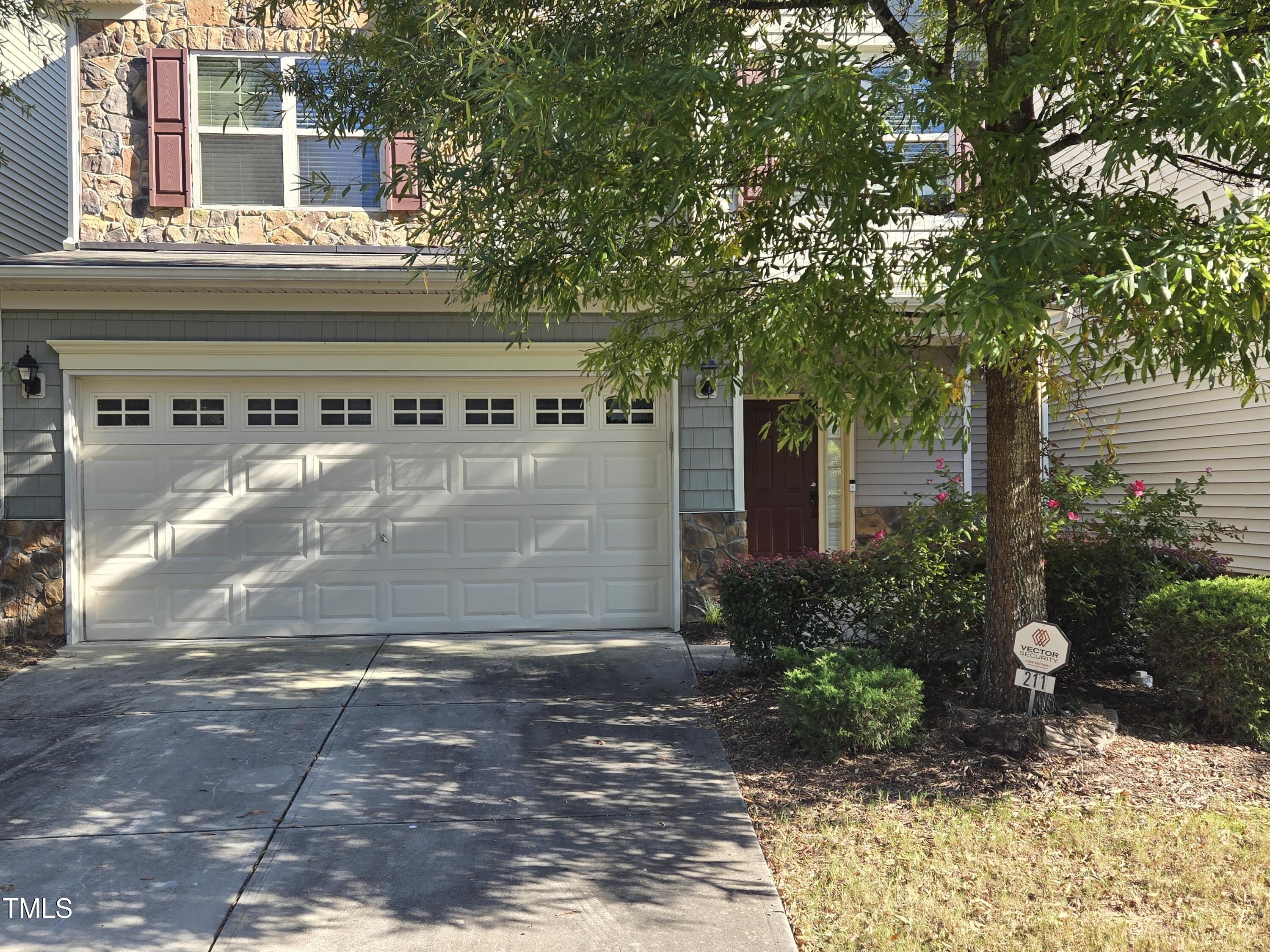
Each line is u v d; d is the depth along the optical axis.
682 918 3.69
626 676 7.27
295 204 9.33
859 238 4.85
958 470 10.34
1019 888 3.82
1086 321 4.27
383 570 8.78
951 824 4.43
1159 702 6.18
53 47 11.47
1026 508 5.57
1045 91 4.92
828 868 4.08
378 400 8.77
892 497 10.36
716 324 5.50
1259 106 3.56
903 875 3.97
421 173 4.84
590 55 5.11
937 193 4.91
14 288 8.22
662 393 8.95
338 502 8.74
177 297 8.45
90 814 4.72
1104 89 4.22
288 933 3.60
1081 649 6.59
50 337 8.41
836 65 3.97
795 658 5.84
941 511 6.98
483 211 4.87
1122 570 6.40
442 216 4.99
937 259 4.52
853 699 5.09
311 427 8.72
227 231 9.23
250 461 8.67
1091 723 5.42
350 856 4.25
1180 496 6.88
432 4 4.89
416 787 5.06
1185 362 4.38
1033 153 4.40
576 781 5.13
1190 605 5.47
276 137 9.32
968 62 6.08
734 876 4.04
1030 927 3.51
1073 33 3.78
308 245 9.28
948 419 5.54
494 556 8.87
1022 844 4.21
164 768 5.34
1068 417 10.88
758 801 4.86
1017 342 3.95
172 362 8.50
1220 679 5.34
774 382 5.54
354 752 5.60
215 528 8.65
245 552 8.67
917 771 5.05
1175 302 3.69
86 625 8.54
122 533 8.59
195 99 9.23
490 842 4.38
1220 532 7.07
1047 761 5.02
